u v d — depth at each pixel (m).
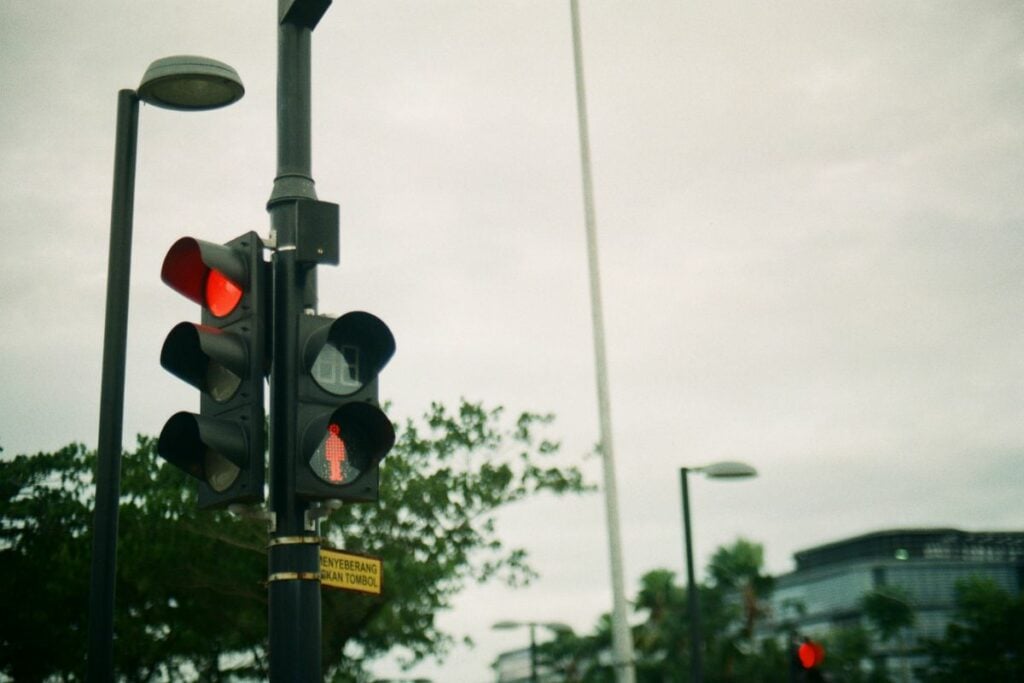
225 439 4.91
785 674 58.47
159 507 24.55
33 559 27.83
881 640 76.44
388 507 24.73
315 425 5.03
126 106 6.96
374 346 5.29
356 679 25.98
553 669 72.56
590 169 20.44
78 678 28.09
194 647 27.27
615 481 17.77
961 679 59.47
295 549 4.97
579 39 21.64
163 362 5.23
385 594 23.62
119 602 26.14
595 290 19.25
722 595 60.75
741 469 19.98
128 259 6.55
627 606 17.02
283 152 5.64
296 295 5.27
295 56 5.80
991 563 95.81
